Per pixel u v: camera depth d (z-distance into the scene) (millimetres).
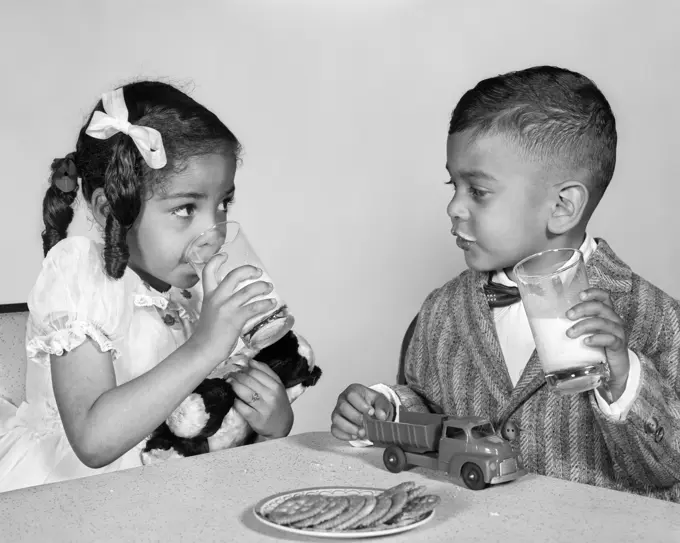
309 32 2871
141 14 2803
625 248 2656
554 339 927
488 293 1260
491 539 734
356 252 2887
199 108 1256
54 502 844
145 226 1229
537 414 1164
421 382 1334
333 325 2900
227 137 1266
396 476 946
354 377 2893
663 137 2600
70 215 1351
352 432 1084
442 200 2809
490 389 1200
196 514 807
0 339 1518
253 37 2869
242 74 2861
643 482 1076
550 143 1097
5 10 2666
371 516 760
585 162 1131
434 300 1352
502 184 1114
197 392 1296
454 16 2777
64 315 1206
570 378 924
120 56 2793
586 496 858
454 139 1147
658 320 1129
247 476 938
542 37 2691
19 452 1322
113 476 936
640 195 2635
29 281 2703
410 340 1450
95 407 1124
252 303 1122
